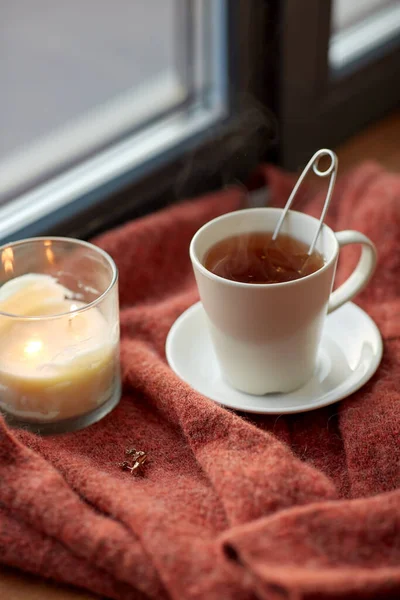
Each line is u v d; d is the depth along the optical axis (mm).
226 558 616
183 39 979
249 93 981
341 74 1037
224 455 685
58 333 728
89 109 961
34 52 916
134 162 935
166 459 722
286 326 718
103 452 727
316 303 720
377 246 860
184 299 852
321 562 605
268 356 735
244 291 701
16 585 660
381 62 1080
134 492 677
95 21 949
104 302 733
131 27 968
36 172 916
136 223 901
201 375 777
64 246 784
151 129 975
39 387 724
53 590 657
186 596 604
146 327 822
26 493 662
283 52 957
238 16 935
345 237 748
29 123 921
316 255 744
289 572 593
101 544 637
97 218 909
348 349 788
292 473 668
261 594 596
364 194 921
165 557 619
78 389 731
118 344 761
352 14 1079
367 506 628
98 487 675
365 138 1098
